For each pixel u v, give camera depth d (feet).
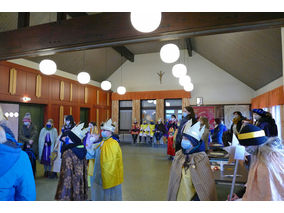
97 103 33.86
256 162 4.37
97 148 8.57
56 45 9.91
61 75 26.76
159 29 8.30
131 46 34.83
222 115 32.53
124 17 9.00
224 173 10.19
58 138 13.61
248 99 32.55
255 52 19.17
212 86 34.17
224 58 27.50
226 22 7.50
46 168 14.21
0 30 16.76
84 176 8.52
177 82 36.01
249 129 4.45
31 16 17.71
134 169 16.34
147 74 37.68
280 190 3.98
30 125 14.43
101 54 30.94
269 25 7.28
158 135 31.04
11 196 3.53
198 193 5.79
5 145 3.47
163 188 11.78
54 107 24.59
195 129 6.40
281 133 18.93
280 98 18.89
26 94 20.84
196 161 6.16
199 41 28.58
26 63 21.21
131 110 38.01
